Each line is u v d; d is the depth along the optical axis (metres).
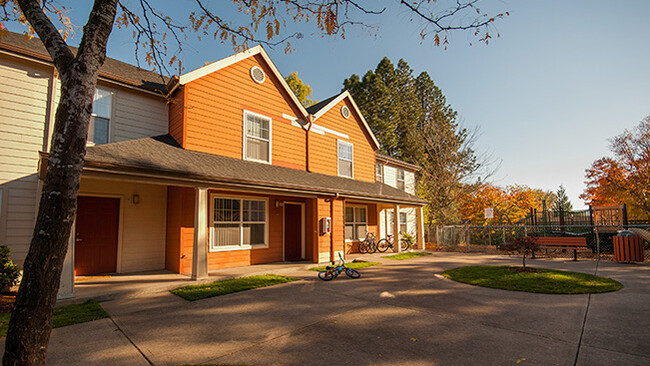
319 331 4.58
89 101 2.81
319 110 13.91
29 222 7.32
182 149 9.22
